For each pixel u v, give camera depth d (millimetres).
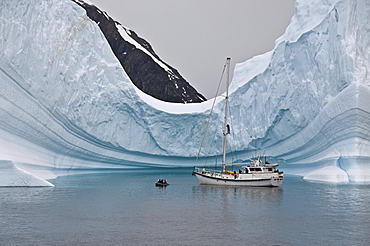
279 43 83875
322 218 37594
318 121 74688
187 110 93062
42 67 66625
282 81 82312
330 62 73812
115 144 87438
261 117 86562
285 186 61844
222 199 48406
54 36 70812
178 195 51531
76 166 81938
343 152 69875
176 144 93062
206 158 94375
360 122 68000
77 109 77000
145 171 100938
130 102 88250
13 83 60750
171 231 33000
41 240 30266
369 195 51125
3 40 58719
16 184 53656
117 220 36375
